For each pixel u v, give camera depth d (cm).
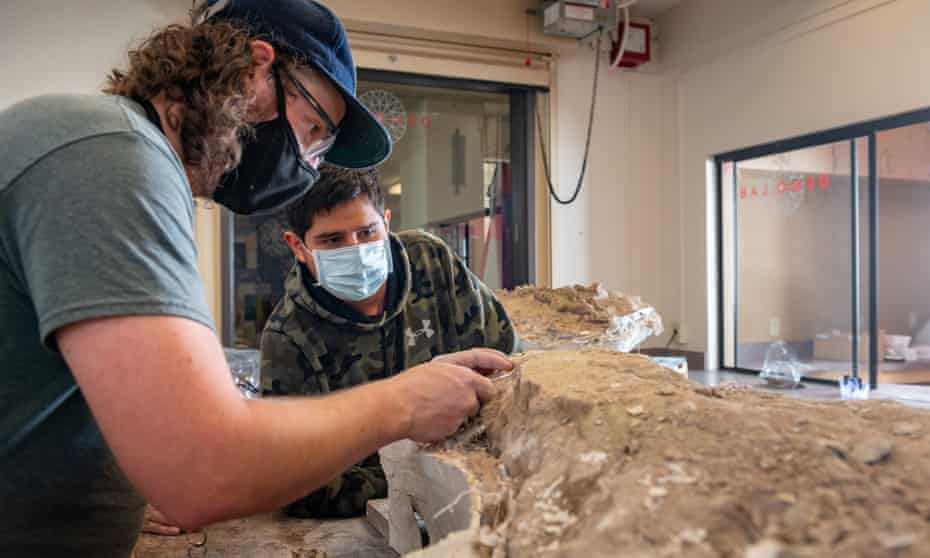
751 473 52
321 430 62
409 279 152
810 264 361
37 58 281
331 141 91
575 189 383
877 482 49
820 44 313
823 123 313
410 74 340
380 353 148
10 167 55
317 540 110
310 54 78
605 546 47
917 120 281
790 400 71
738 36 353
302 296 141
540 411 75
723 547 45
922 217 354
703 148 379
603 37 384
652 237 408
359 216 134
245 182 82
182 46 68
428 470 88
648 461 56
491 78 353
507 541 58
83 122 57
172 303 54
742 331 386
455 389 83
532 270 374
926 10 270
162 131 68
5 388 61
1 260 57
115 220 54
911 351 352
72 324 52
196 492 53
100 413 53
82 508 72
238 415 56
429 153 356
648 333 235
